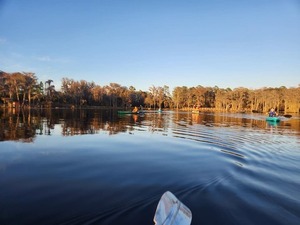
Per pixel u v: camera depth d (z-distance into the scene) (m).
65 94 106.38
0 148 13.21
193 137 19.23
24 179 8.30
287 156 12.75
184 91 133.12
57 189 7.41
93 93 113.12
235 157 12.34
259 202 6.71
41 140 15.92
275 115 44.94
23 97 96.69
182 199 6.78
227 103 118.38
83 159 11.20
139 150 13.52
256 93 111.19
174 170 9.66
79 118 38.00
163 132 22.16
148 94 131.88
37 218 5.62
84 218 5.64
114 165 10.27
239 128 28.16
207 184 8.05
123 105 120.00
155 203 6.43
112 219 5.61
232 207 6.35
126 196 6.89
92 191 7.25
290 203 6.71
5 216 5.71
